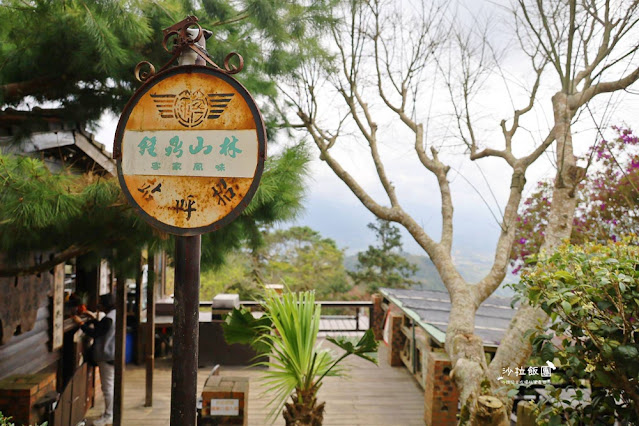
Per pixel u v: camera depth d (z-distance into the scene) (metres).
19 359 4.71
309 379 3.09
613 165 4.98
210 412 4.27
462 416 3.51
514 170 4.84
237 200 1.82
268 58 4.66
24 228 2.88
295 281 19.23
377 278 21.00
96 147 5.02
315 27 4.30
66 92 3.75
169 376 7.00
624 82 3.34
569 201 3.70
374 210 5.34
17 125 3.78
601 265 2.21
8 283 4.43
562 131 3.70
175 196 1.86
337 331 9.70
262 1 3.62
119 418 5.04
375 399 6.29
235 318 3.32
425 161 5.57
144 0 3.49
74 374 4.85
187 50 1.92
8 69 3.62
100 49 3.00
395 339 7.85
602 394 2.39
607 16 3.18
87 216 3.05
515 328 3.59
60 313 5.48
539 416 2.57
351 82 5.83
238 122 1.83
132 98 1.90
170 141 1.87
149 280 4.82
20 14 3.30
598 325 2.21
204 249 4.28
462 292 4.39
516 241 6.93
